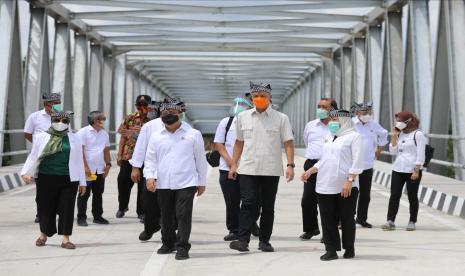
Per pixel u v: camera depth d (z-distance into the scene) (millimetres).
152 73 86938
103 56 62344
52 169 16906
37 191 17219
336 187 15406
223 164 18609
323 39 58281
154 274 13781
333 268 14352
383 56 45188
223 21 50062
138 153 17219
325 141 15797
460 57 30344
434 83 33844
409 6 38281
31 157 16875
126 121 22453
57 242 17891
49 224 17312
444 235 19578
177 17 50094
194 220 22422
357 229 20875
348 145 15430
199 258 15609
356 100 53438
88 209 25594
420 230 20688
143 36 58062
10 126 38344
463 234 19797
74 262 15102
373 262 15094
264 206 16656
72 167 16891
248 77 90000
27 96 41125
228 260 15320
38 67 41125
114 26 53062
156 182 16109
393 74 43438
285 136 16594
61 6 45031
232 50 61625
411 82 39562
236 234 18391
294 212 24812
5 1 35750
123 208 22969
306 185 18703
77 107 51875
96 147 21578
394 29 43625
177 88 105688
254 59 74250
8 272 14000
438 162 33094
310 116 81500
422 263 14984
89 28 52875
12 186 32531
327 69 70500
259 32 55344
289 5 44188
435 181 31938
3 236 18766
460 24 30391
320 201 15586
